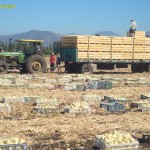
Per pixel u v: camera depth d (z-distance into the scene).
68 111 13.86
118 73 31.88
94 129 11.70
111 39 30.67
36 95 17.62
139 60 32.00
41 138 10.65
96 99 16.69
